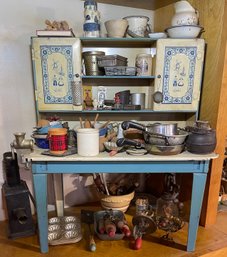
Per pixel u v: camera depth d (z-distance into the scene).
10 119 1.59
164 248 1.38
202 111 1.58
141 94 1.62
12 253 1.32
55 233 1.47
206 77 1.52
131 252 1.34
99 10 1.67
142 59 1.51
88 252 1.34
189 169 1.27
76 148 1.30
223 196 1.84
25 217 1.38
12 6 1.46
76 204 1.90
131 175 2.02
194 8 1.56
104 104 1.63
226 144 1.71
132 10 1.77
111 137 1.41
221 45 1.38
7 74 1.53
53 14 1.57
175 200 1.57
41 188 1.23
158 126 1.39
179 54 1.43
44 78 1.42
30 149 1.29
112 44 1.70
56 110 1.47
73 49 1.39
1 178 1.62
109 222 1.46
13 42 1.51
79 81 1.43
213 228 1.57
